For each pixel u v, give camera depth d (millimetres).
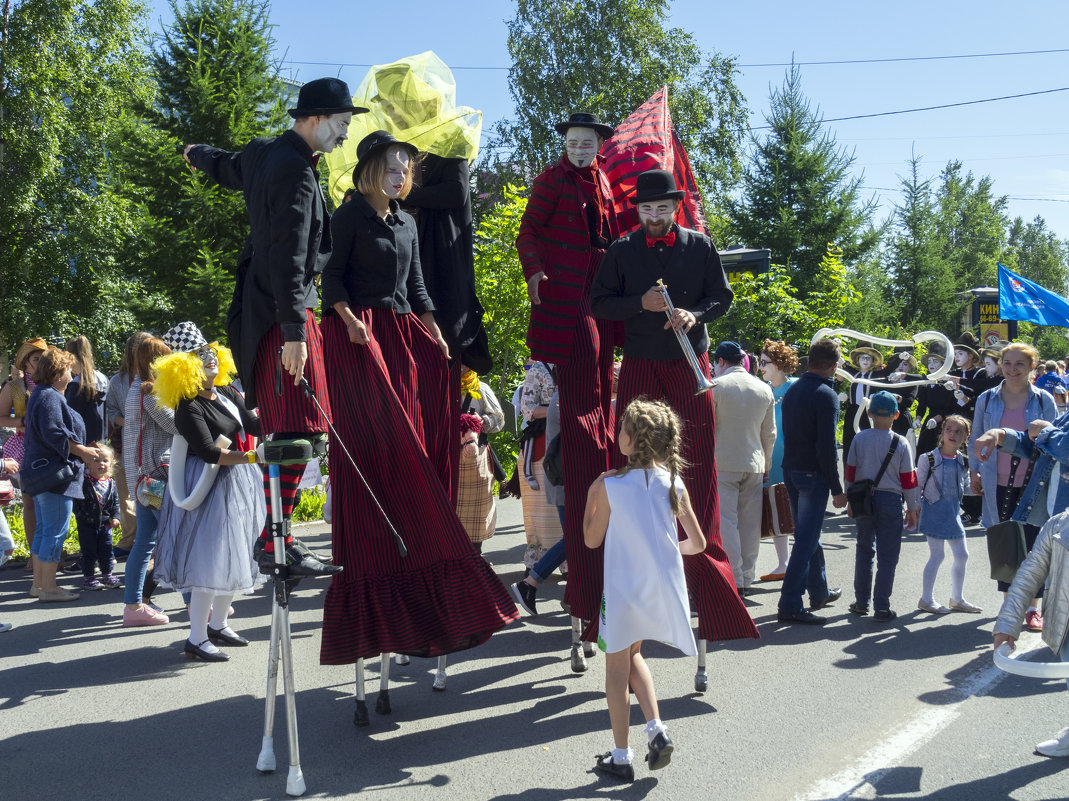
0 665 5301
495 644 5871
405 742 4242
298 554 3828
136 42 27047
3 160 24703
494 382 13273
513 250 12891
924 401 11797
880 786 3754
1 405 7875
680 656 5590
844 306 19109
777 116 30141
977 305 25312
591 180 5527
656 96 6055
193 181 19781
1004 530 4918
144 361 6152
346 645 4227
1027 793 3695
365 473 4309
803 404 6434
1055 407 6414
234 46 20500
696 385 5078
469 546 4461
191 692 4887
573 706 4723
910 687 4988
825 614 6621
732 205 30594
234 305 4266
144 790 3732
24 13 24734
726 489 6914
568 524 5258
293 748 3695
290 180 3871
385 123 5004
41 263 24906
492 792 3713
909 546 9188
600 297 5125
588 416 5320
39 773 3887
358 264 4453
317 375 4094
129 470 6020
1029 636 6059
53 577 6742
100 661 5391
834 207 29406
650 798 3654
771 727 4398
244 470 5453
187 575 5266
